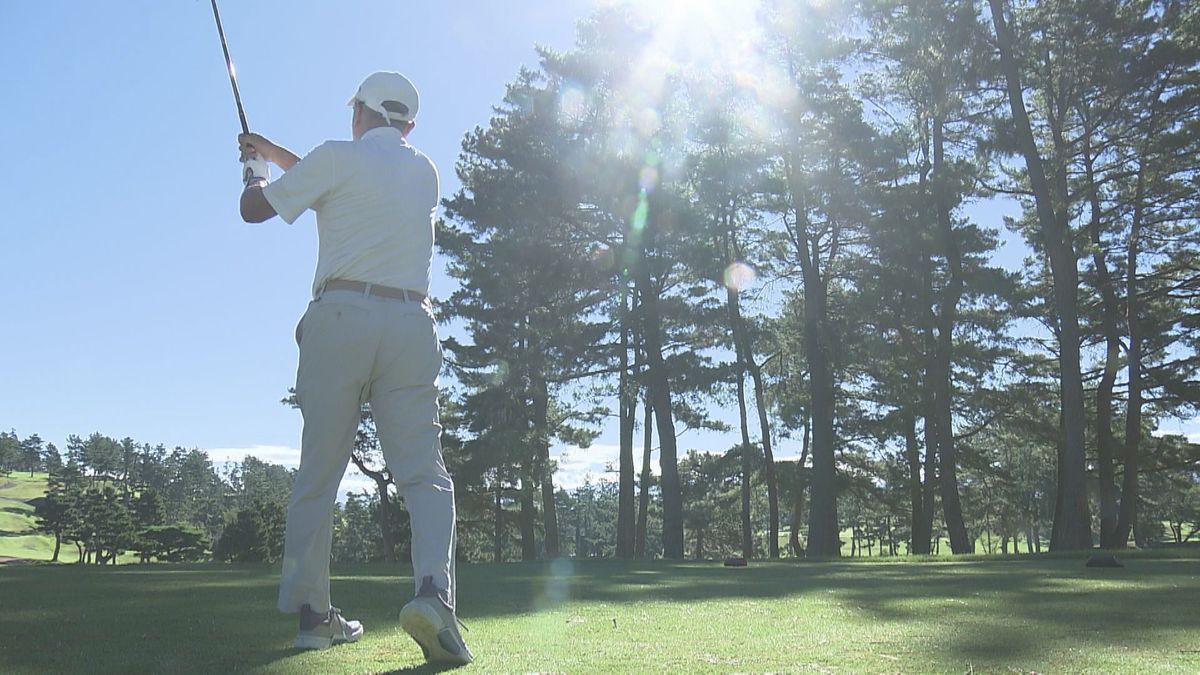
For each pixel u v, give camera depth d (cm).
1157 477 3244
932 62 2258
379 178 310
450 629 268
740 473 3088
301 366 311
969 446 3197
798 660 272
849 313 2625
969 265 2859
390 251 309
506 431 2809
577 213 2488
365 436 3572
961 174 2356
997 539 7712
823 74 2466
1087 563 928
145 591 537
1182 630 344
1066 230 2278
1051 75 2278
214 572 809
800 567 1087
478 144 2600
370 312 303
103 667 264
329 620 313
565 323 2648
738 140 2517
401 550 4528
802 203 2575
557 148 2448
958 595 532
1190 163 2481
